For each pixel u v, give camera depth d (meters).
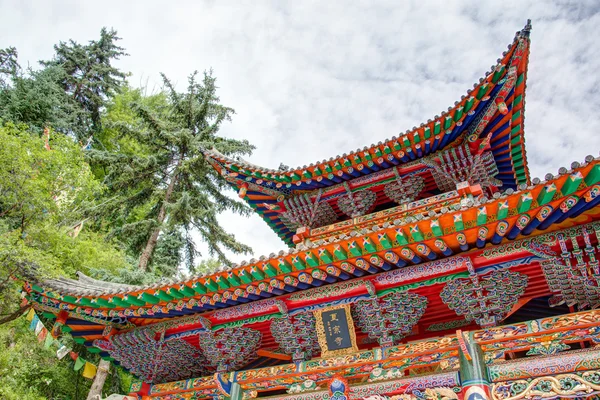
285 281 10.23
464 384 8.66
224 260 32.31
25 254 15.09
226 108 34.75
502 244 9.12
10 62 34.34
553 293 9.77
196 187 33.16
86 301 11.78
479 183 14.42
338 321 10.46
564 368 8.21
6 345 22.88
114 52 45.50
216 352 11.76
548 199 7.89
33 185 18.25
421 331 11.10
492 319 9.22
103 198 33.19
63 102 38.34
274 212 17.22
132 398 12.40
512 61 11.95
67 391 25.45
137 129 33.19
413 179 14.74
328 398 10.02
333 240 9.38
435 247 9.12
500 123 13.62
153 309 11.56
